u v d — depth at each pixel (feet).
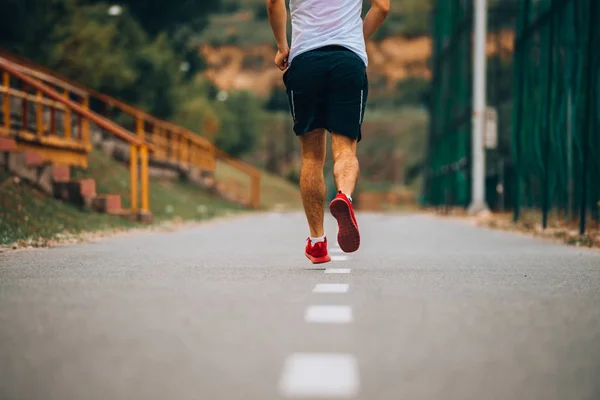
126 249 42.34
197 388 12.31
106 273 28.60
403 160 487.61
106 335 16.51
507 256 38.22
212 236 57.67
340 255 38.96
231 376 13.06
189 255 38.19
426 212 159.43
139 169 122.52
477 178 106.42
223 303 20.97
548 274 28.76
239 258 36.50
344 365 13.82
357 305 20.67
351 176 28.02
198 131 244.01
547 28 68.23
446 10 148.56
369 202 284.41
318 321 18.22
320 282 25.94
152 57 192.13
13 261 33.81
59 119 101.86
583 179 51.16
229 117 342.23
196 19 239.71
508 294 22.89
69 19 160.04
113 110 174.91
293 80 29.01
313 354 14.73
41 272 28.89
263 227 75.82
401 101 595.88
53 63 152.87
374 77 621.31
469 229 71.10
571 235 53.26
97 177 90.68
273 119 482.69
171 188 133.69
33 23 154.20
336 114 28.66
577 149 59.98
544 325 17.78
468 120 125.90
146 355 14.65
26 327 17.35
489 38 130.11
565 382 12.73
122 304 20.72
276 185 289.53
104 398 11.76
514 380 12.84
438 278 27.27
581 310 19.90
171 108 198.70
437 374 13.21
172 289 23.86
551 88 61.62
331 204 26.89
